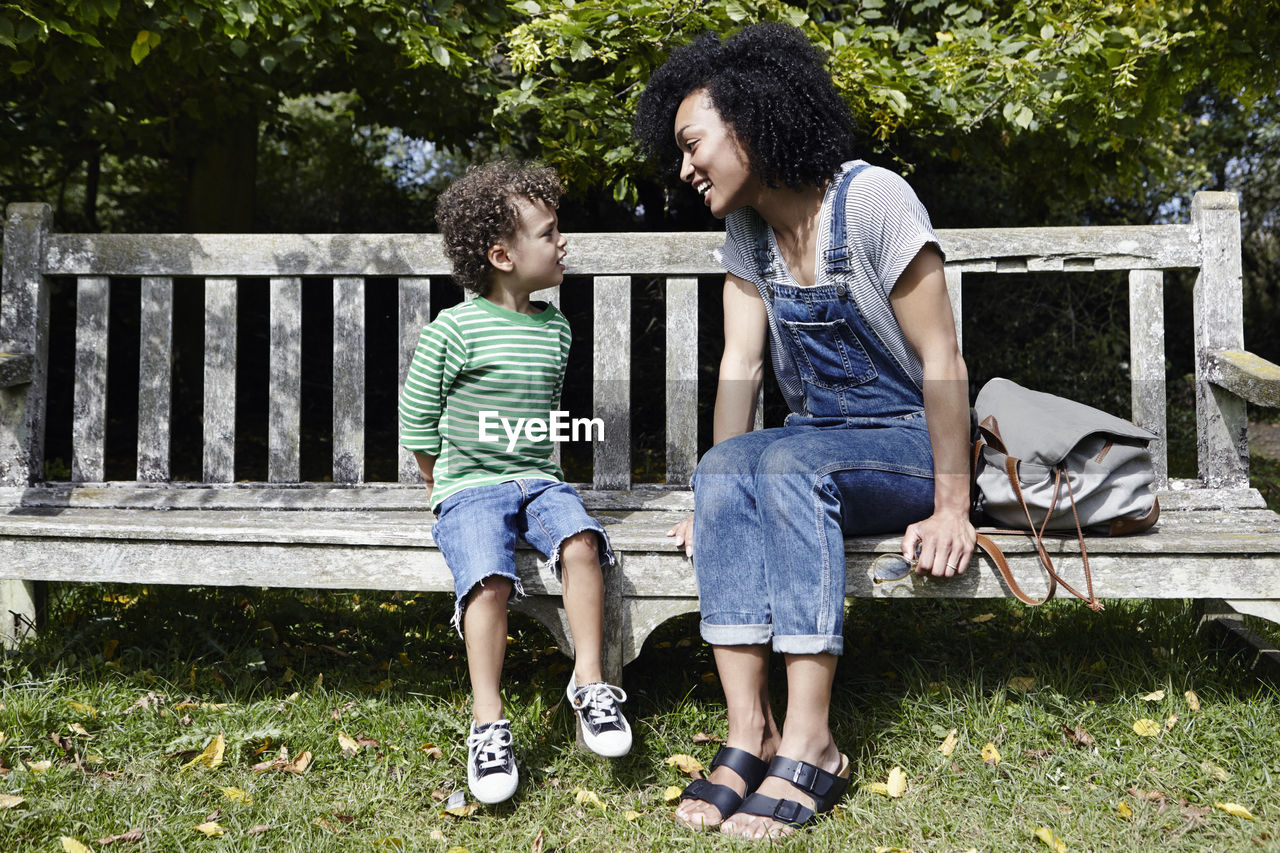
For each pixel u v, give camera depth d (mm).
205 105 5684
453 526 2014
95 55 3742
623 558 2055
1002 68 3752
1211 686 2232
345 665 2545
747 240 2209
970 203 6996
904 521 2055
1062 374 7297
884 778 1984
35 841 1737
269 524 2221
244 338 8742
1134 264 2615
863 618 2955
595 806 1900
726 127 2027
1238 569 1960
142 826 1804
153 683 2340
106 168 9758
